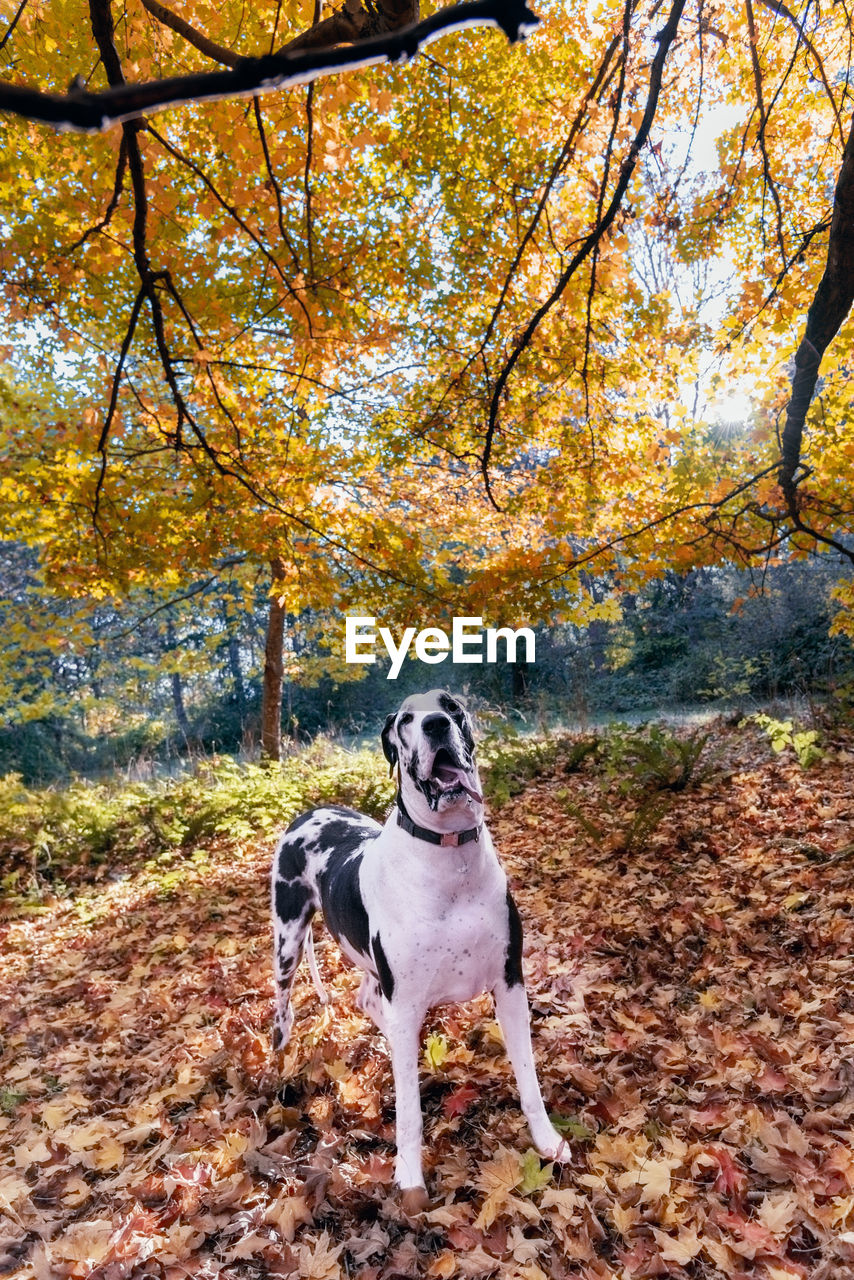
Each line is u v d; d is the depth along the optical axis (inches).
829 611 596.1
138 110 20.2
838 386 221.3
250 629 1015.0
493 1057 150.3
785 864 218.2
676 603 828.6
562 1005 165.3
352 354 224.8
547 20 204.2
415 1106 115.6
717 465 236.5
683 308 239.6
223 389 241.1
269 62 21.2
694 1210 103.5
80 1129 145.3
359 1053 158.1
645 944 191.3
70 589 295.1
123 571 274.5
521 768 401.4
